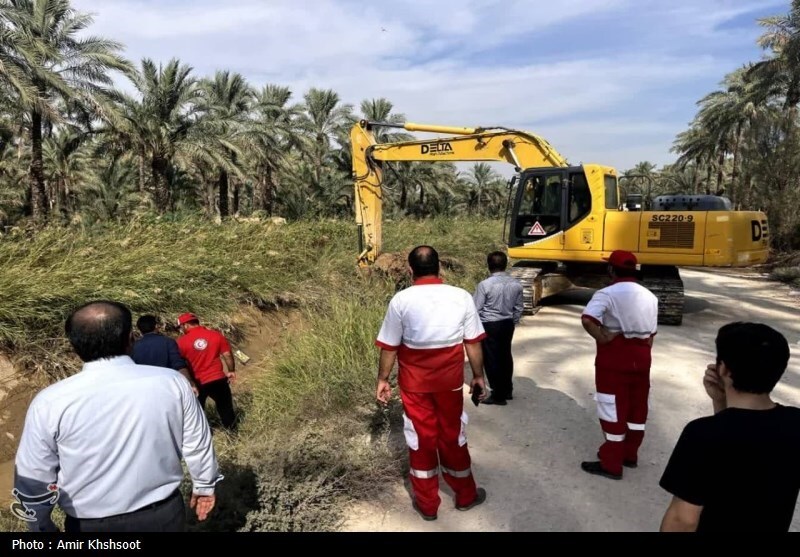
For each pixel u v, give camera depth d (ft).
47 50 56.34
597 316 13.07
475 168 178.19
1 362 17.92
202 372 16.84
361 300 29.91
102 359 7.23
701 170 161.79
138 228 30.63
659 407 18.24
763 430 5.93
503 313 18.21
